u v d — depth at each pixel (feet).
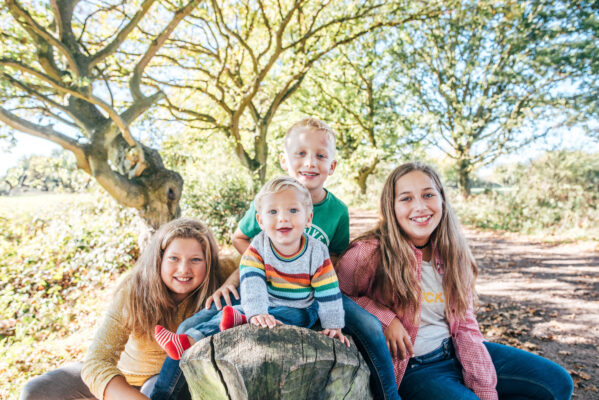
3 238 27.61
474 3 41.37
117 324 6.39
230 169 36.68
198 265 6.50
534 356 7.00
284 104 58.54
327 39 39.11
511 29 49.24
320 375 4.15
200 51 33.17
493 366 6.57
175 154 34.88
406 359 6.20
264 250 5.33
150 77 29.94
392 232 6.77
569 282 23.81
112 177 21.18
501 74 52.49
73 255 26.00
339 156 68.74
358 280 6.84
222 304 6.11
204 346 4.12
